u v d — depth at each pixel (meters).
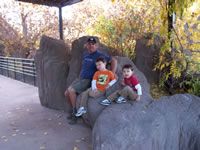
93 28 7.41
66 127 3.98
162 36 4.36
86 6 9.77
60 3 6.62
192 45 3.92
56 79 4.98
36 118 4.52
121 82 3.45
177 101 2.98
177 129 2.68
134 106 2.94
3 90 7.54
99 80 3.50
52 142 3.36
